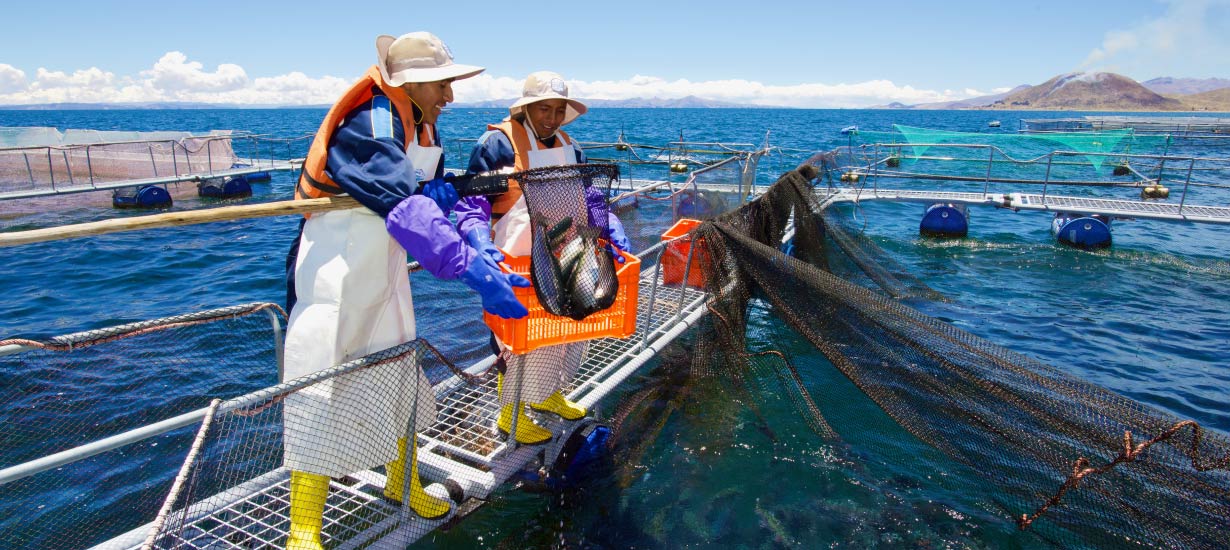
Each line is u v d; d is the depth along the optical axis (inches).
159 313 349.1
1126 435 139.6
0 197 565.3
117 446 96.6
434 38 117.3
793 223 335.9
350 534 139.9
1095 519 146.6
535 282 134.3
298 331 116.8
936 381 174.4
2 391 219.5
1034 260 455.8
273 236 534.9
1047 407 153.4
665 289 268.8
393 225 108.8
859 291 199.8
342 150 110.2
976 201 533.0
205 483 166.4
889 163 728.3
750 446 196.5
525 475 172.2
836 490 179.8
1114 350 297.9
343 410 117.9
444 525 146.3
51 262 442.9
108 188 636.1
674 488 179.0
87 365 241.4
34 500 172.4
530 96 147.0
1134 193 754.2
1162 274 423.8
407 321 127.6
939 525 166.4
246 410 106.7
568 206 136.8
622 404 206.4
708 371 218.1
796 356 241.9
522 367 154.2
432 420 140.1
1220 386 263.1
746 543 161.6
